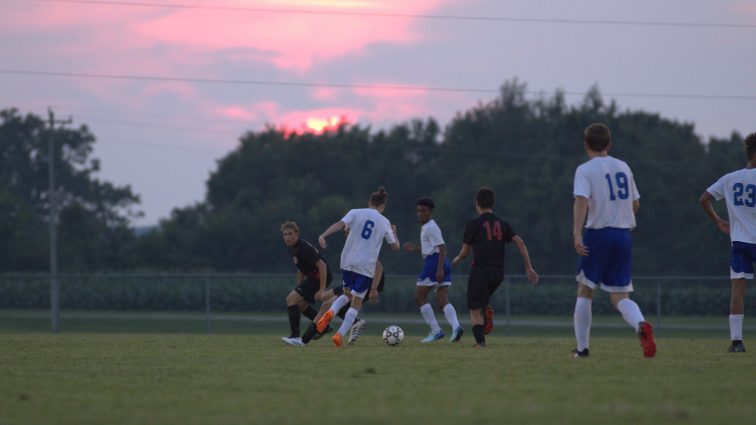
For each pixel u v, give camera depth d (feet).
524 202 329.52
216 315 195.93
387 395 34.65
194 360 51.16
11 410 31.55
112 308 232.94
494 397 33.91
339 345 67.31
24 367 46.91
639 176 332.19
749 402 32.42
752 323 173.37
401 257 322.14
